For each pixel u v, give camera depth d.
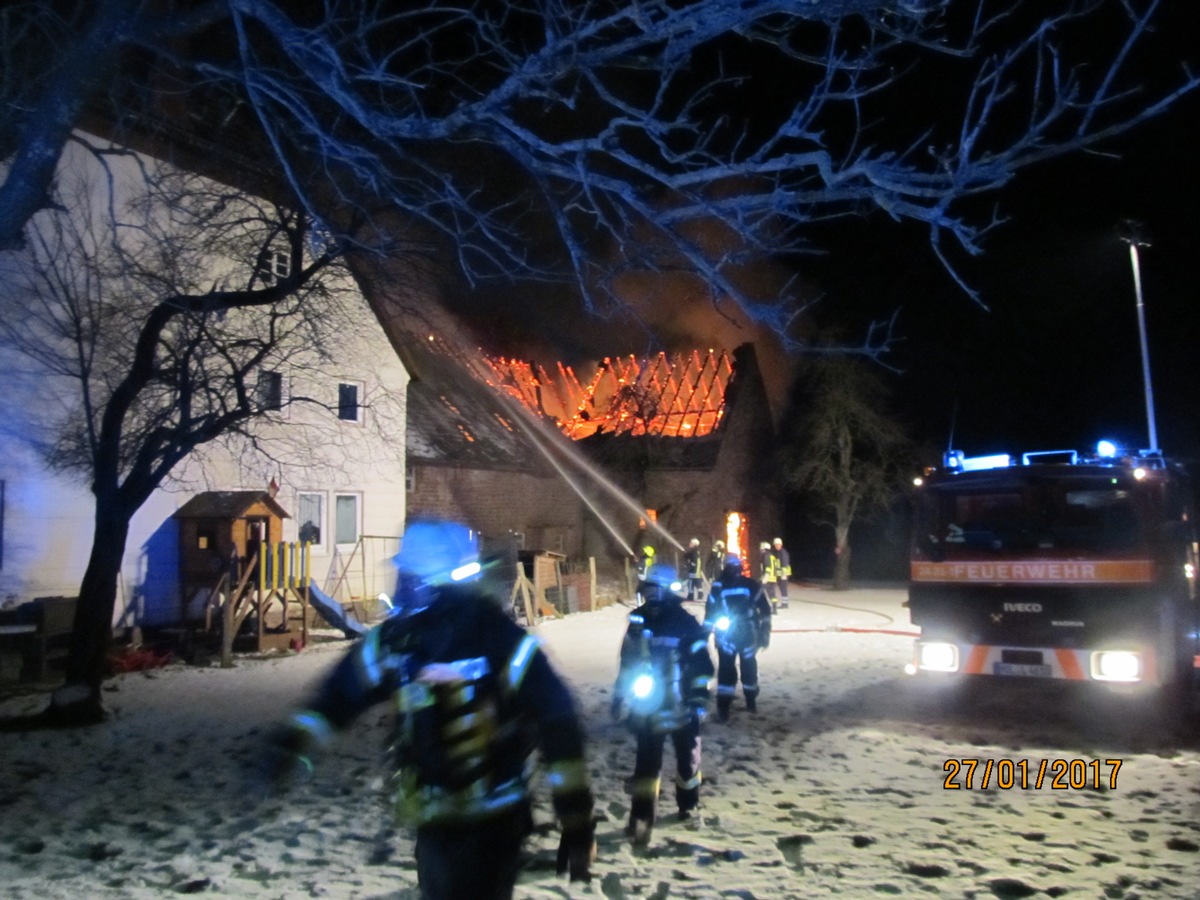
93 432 12.27
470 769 3.02
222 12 5.28
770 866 5.67
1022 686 12.46
